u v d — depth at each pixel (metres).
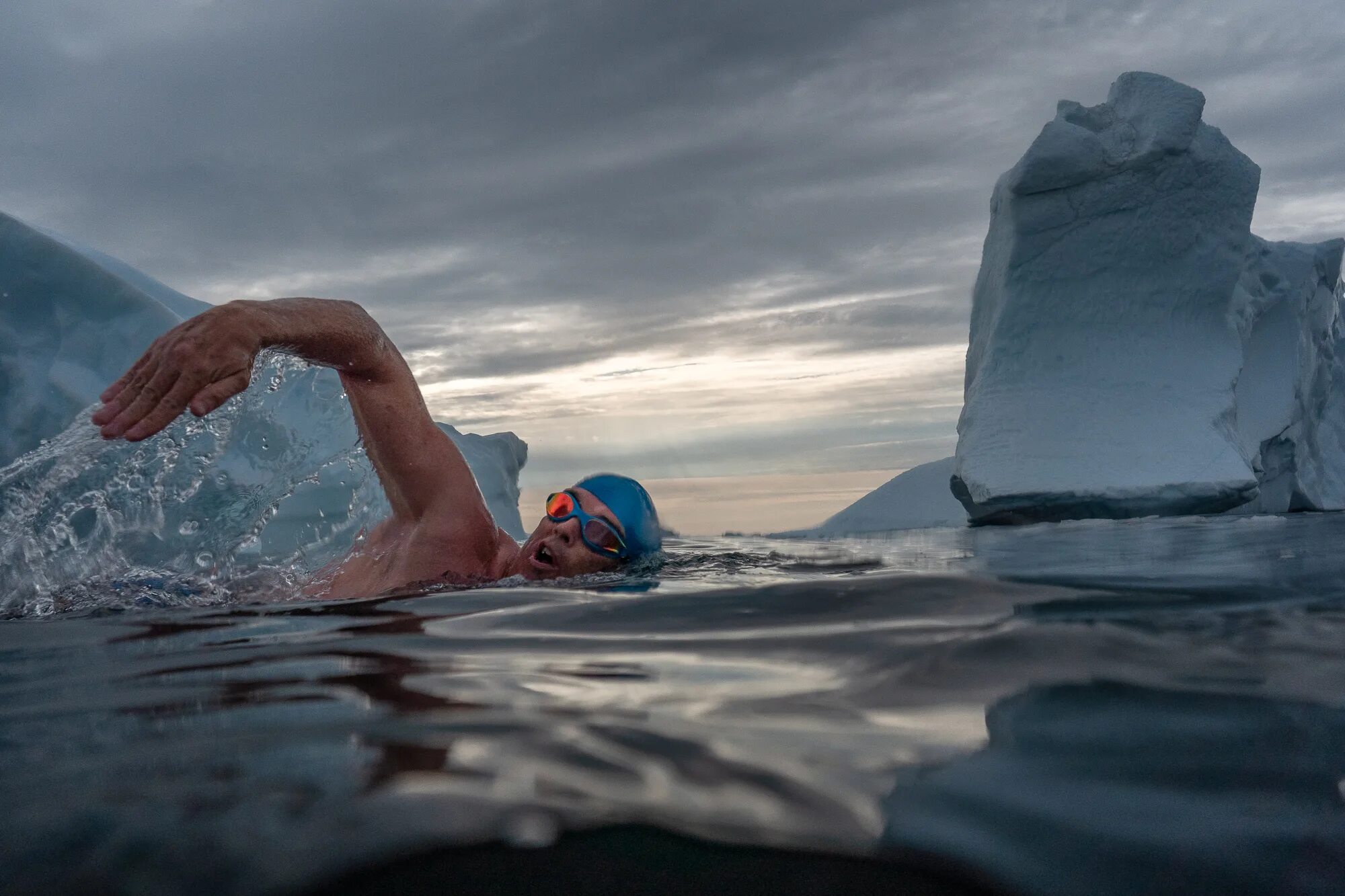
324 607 1.59
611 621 1.23
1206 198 9.26
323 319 1.88
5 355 5.33
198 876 0.43
